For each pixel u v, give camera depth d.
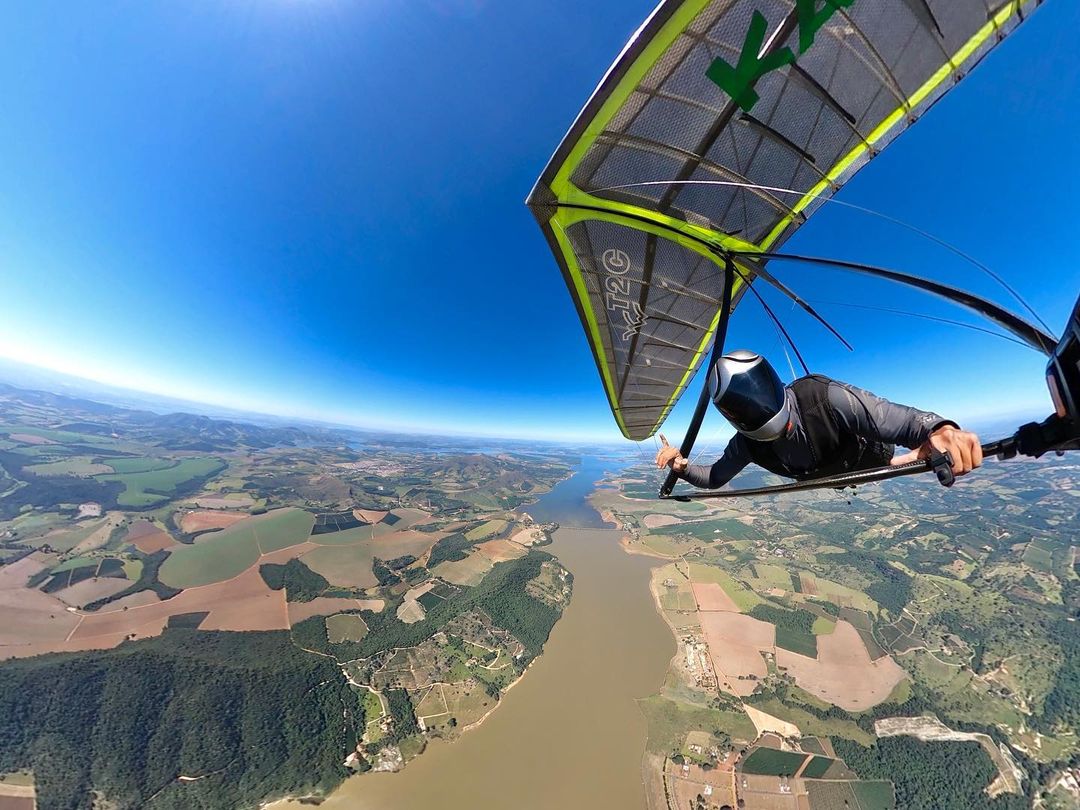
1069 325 1.24
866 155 2.98
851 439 2.23
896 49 2.55
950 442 1.60
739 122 2.89
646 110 2.79
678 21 2.42
